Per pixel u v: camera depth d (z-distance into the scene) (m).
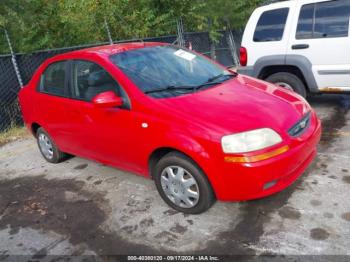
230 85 4.00
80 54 4.35
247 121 3.16
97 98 3.58
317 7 5.64
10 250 3.37
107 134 3.95
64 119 4.54
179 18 10.98
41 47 8.44
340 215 3.25
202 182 3.28
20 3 7.45
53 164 5.30
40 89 5.00
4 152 6.19
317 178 3.93
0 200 4.39
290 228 3.16
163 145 3.36
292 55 5.89
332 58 5.52
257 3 13.00
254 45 6.32
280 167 3.10
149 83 3.77
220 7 12.26
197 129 3.17
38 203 4.19
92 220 3.69
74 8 9.16
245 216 3.41
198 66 4.40
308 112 3.74
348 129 5.24
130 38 10.04
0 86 7.16
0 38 7.52
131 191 4.17
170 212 3.64
